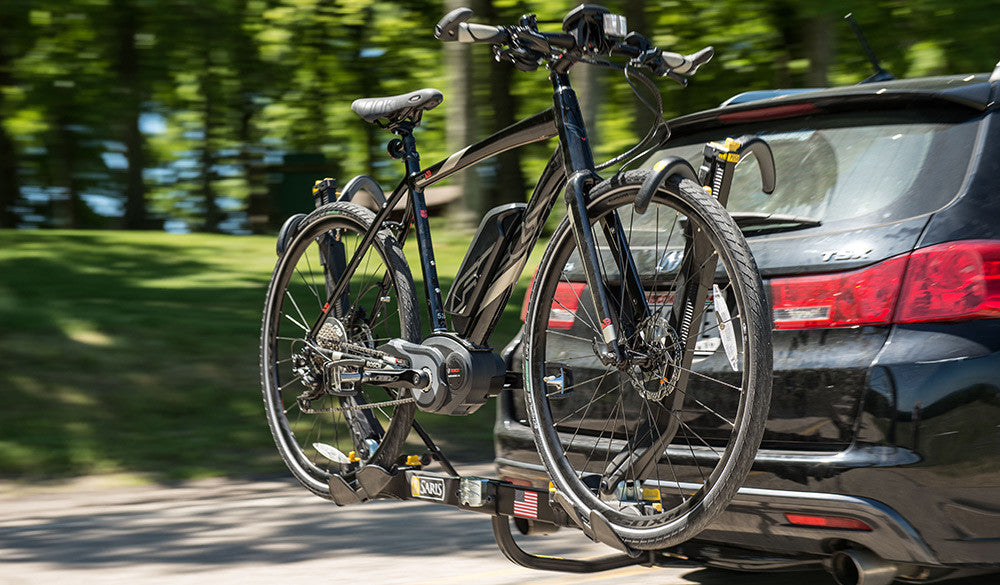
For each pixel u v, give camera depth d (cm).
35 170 2509
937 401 288
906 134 330
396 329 371
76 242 1320
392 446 366
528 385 317
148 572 411
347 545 457
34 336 792
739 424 267
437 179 370
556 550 450
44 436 669
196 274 1120
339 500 384
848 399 299
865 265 305
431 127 1634
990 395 290
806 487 298
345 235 402
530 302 321
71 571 412
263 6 2020
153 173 2667
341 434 491
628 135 1352
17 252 1184
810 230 322
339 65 2092
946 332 294
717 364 327
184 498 572
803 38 1502
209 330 840
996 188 309
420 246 372
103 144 2492
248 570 414
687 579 399
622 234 305
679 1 1484
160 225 2697
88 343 790
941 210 306
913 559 290
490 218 348
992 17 1369
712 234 275
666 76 321
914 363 292
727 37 1547
